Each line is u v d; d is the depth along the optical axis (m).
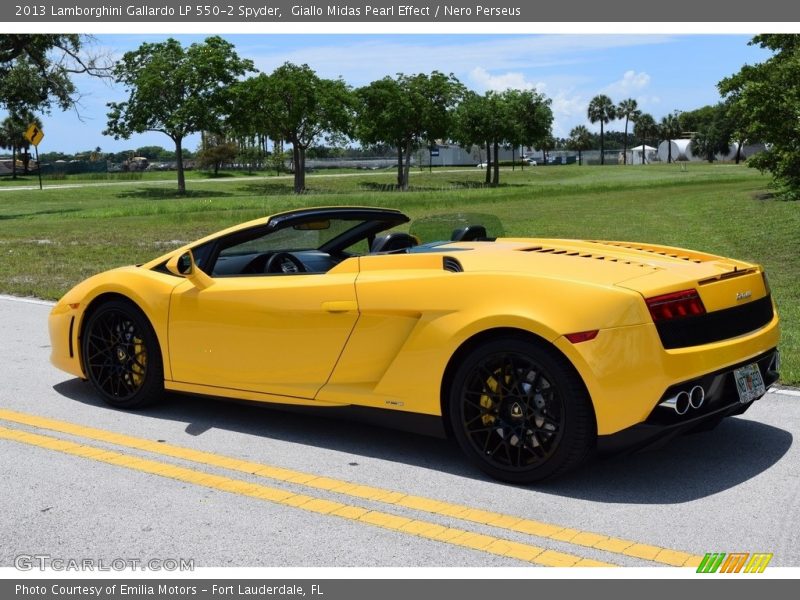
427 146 72.44
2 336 7.84
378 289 4.23
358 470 4.20
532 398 3.80
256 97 57.62
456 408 4.01
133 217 29.86
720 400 3.85
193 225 24.53
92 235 20.77
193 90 55.28
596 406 3.63
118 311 5.22
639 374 3.59
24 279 11.93
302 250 5.19
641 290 3.66
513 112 74.38
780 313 8.00
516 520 3.56
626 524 3.50
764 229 17.77
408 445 4.57
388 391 4.21
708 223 20.56
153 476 4.15
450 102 65.62
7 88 34.72
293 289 4.52
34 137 51.50
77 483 4.06
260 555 3.28
